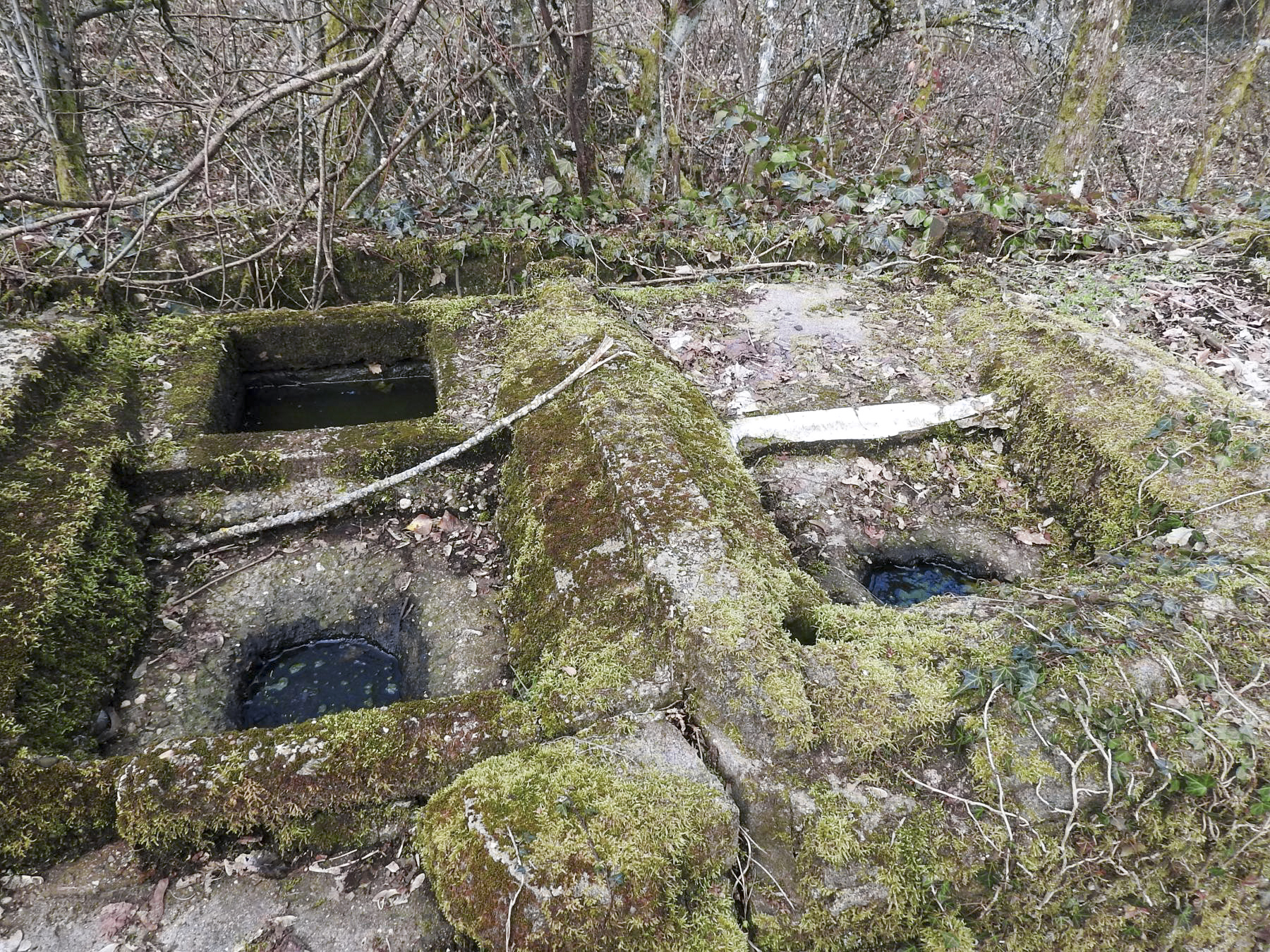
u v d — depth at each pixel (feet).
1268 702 6.48
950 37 26.68
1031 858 6.06
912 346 13.74
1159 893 6.38
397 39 12.66
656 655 7.16
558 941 5.17
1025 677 6.51
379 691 8.73
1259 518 8.42
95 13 17.69
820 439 11.50
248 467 10.23
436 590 9.28
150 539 9.77
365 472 10.49
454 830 5.83
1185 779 6.15
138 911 5.94
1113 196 20.98
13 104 21.43
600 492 9.03
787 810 5.99
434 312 13.84
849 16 23.75
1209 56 34.30
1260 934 6.40
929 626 7.39
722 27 25.43
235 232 15.39
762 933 5.79
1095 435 10.25
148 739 7.61
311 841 6.38
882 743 6.27
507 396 11.42
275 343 13.38
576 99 17.10
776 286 15.98
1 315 12.11
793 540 10.20
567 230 16.74
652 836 5.62
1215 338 13.26
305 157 16.39
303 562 9.68
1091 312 14.05
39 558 8.15
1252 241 16.76
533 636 7.96
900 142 25.14
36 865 6.21
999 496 11.15
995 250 17.38
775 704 6.32
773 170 19.31
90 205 12.51
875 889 5.86
